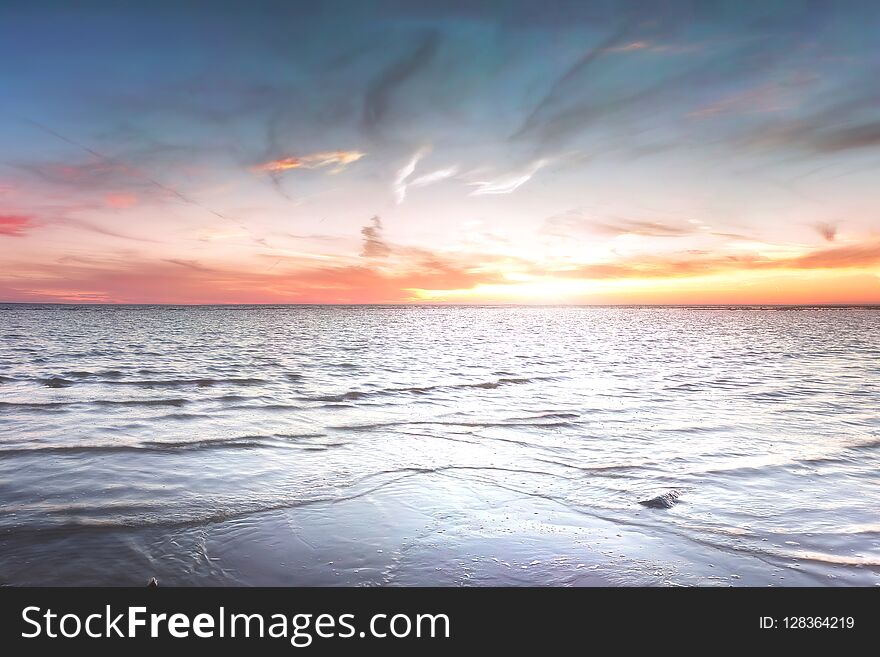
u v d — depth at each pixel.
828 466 9.10
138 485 7.95
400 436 11.34
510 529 6.45
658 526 6.53
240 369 24.23
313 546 5.97
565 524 6.59
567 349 38.12
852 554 5.81
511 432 11.74
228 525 6.52
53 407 14.33
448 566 5.53
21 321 72.50
